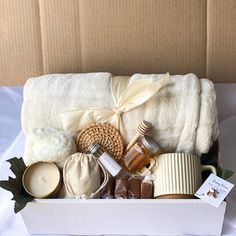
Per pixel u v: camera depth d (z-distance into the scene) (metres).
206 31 0.88
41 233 0.74
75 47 0.92
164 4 0.87
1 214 0.77
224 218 0.73
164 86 0.76
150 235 0.73
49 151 0.74
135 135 0.76
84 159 0.73
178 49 0.90
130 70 0.92
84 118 0.77
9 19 0.91
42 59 0.94
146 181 0.72
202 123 0.74
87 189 0.71
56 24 0.91
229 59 0.89
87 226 0.72
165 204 0.67
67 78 0.81
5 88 0.99
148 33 0.89
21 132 0.92
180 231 0.72
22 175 0.73
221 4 0.86
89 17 0.89
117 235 0.73
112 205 0.68
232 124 0.89
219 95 0.92
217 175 0.71
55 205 0.69
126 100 0.76
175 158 0.71
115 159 0.77
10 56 0.94
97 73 0.82
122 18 0.89
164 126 0.75
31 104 0.79
